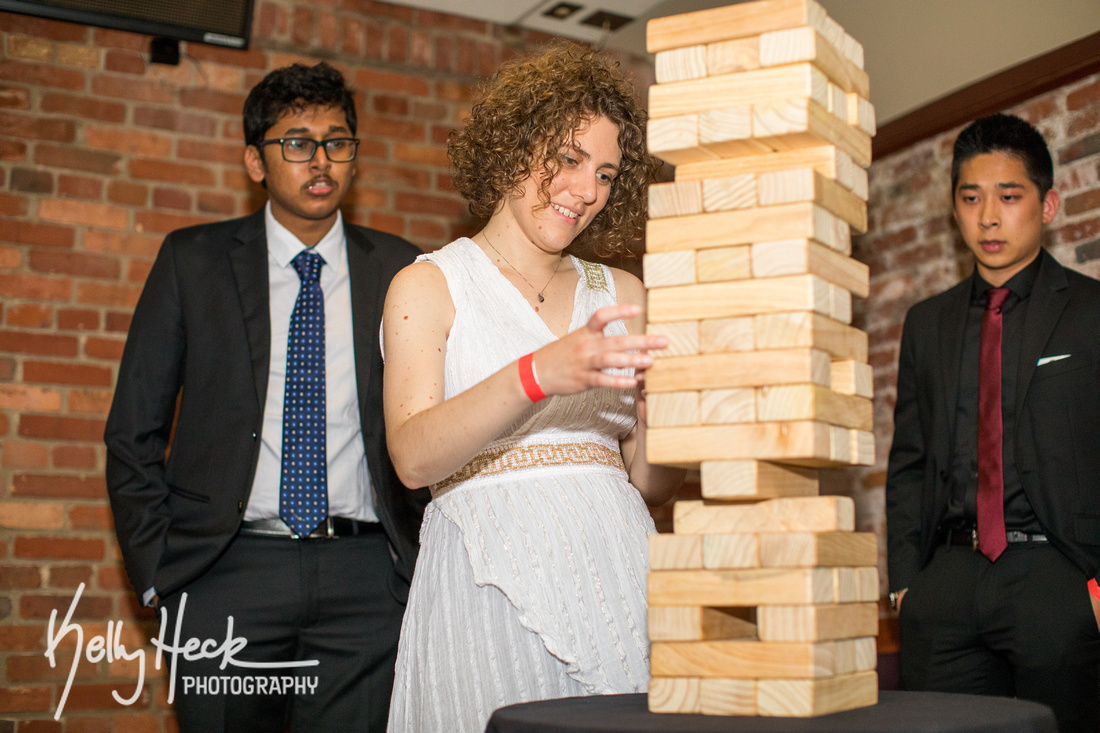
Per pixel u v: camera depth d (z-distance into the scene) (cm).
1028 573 181
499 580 125
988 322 201
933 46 316
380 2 360
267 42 341
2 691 284
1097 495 179
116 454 193
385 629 193
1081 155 276
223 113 333
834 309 96
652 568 96
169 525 192
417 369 129
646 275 98
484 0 362
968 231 206
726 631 98
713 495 94
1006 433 191
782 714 88
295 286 211
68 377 304
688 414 95
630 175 151
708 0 348
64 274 308
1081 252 273
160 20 318
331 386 202
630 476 151
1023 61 289
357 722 190
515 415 106
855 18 342
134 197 319
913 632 196
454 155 147
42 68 313
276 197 212
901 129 331
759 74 94
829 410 93
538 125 133
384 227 351
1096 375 185
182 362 203
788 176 93
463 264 139
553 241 139
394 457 120
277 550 190
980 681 189
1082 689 175
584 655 123
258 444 192
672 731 78
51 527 296
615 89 138
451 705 125
